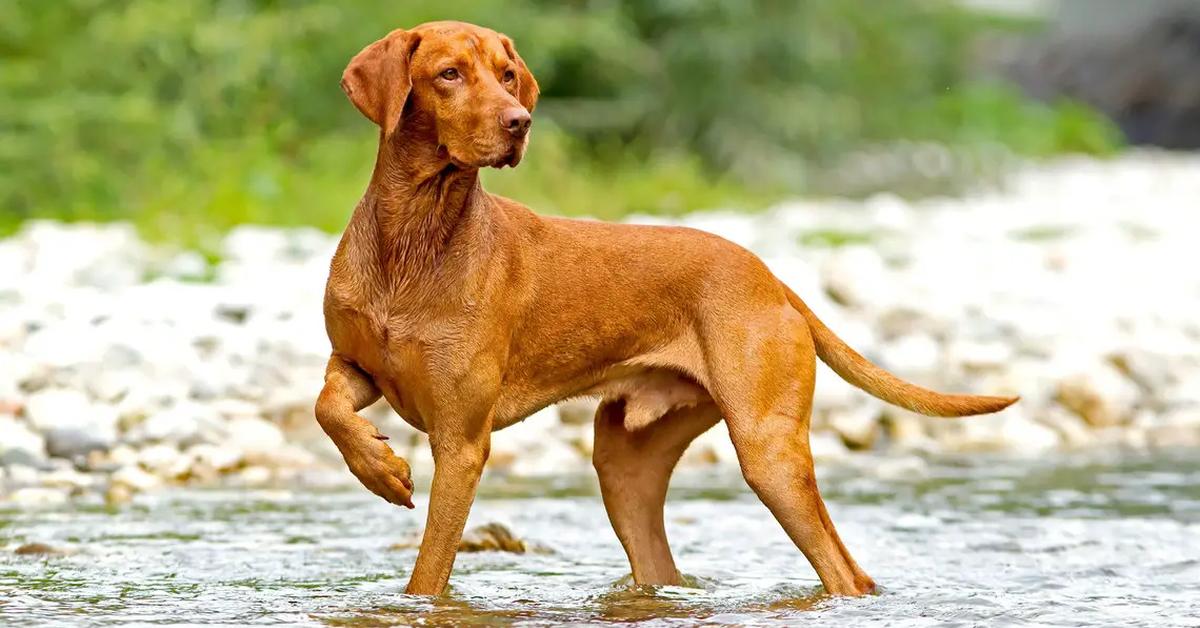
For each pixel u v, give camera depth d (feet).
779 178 99.81
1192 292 62.18
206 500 34.88
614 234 25.26
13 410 40.09
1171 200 98.78
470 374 23.50
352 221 23.85
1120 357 51.57
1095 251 70.59
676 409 26.61
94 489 35.94
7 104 74.90
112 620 22.06
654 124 103.45
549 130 88.99
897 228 78.84
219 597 24.16
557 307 24.58
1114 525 32.30
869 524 32.73
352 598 24.14
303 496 35.70
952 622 22.62
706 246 25.32
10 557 27.63
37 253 59.16
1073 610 23.54
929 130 113.29
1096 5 175.32
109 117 75.10
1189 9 172.24
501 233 24.12
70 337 45.24
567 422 44.75
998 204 96.58
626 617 23.02
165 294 51.29
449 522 23.80
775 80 105.50
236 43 83.41
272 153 80.89
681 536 31.73
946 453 44.57
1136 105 170.71
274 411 42.16
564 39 96.12
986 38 164.35
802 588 25.95
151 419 39.93
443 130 23.08
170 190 70.95
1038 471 40.63
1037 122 139.03
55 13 81.71
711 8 101.04
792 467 24.58
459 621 22.40
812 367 25.13
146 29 81.51
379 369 23.72
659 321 25.13
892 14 110.83
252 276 55.98
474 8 91.71
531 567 28.09
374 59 23.44
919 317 55.01
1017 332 54.65
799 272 56.70
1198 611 23.48
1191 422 46.80
